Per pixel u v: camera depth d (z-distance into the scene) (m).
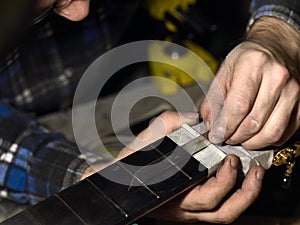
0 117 1.10
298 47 0.90
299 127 0.80
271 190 0.96
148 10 1.37
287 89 0.74
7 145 1.04
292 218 0.92
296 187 0.96
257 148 0.74
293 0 0.95
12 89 1.27
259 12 0.97
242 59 0.74
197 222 0.86
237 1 1.42
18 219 0.62
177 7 1.37
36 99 1.31
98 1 1.26
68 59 1.29
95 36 1.30
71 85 1.32
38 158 0.98
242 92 0.71
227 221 0.78
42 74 1.28
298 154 0.81
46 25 1.20
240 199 0.74
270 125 0.73
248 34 0.91
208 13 1.39
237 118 0.71
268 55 0.75
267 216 0.91
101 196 0.64
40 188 0.95
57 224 0.61
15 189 1.03
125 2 1.30
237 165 0.70
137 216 0.63
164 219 0.84
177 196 0.71
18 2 0.30
